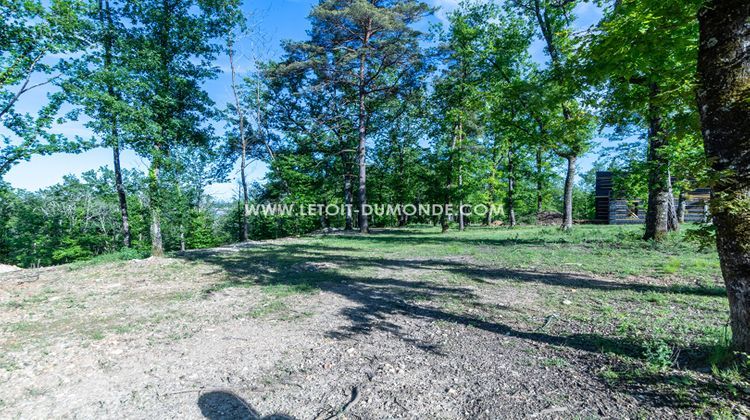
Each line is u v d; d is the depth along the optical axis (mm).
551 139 9094
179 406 2830
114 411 2773
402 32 20312
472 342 3994
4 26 9211
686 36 3834
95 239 38594
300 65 20984
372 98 27734
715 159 2723
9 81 9172
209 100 13492
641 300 5188
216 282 7938
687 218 21375
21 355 3891
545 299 5602
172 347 4102
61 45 9828
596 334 3938
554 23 13586
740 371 2629
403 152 34500
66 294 6879
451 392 2910
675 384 2668
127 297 6594
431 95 23406
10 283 8016
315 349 3980
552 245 12195
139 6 11469
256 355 3844
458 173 22328
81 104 10438
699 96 2891
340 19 20328
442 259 10750
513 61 15539
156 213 12195
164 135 12336
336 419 2570
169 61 12453
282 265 10203
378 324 4793
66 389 3133
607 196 29953
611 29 3912
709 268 7062
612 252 9773
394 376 3244
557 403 2619
